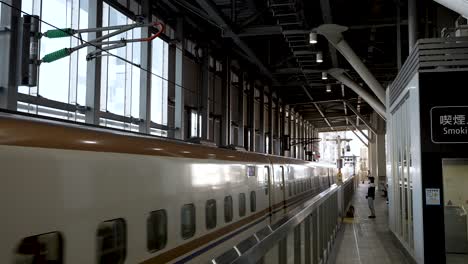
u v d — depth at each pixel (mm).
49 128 4785
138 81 18922
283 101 48719
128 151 6051
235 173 11102
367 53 28609
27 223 4211
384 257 11297
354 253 11828
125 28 11406
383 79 34031
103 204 5359
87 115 15258
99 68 15477
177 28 21828
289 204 17984
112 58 17188
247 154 12820
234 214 10828
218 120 29266
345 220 18969
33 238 4266
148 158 6566
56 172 4645
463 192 11281
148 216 6453
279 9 18250
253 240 3732
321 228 8539
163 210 6949
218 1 22109
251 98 35156
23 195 4207
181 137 21734
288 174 18141
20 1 12109
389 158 15641
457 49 9500
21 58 10641
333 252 11367
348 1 20594
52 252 4488
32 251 4242
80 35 14289
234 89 33469
